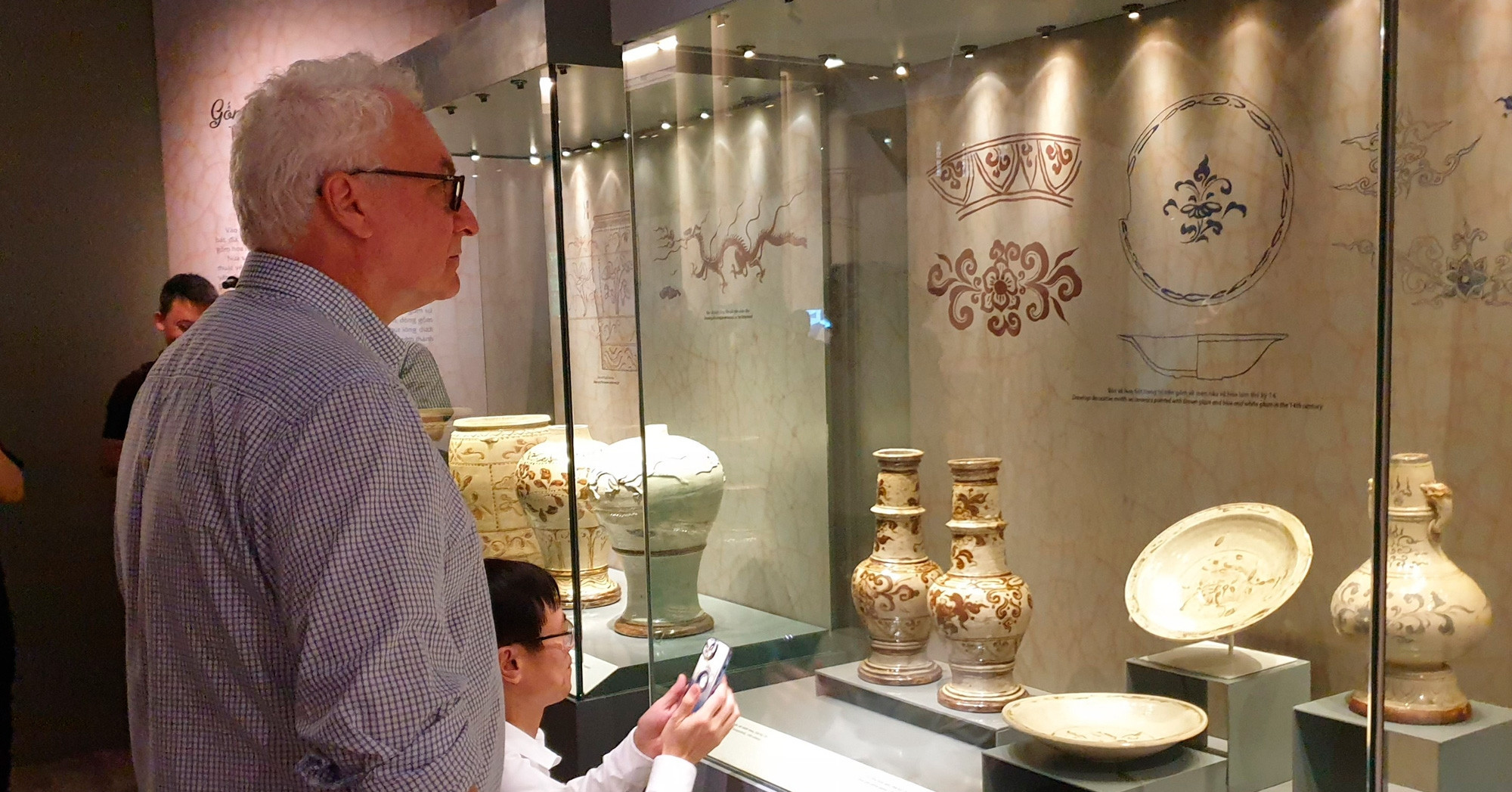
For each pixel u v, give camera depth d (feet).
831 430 7.04
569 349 8.67
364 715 3.26
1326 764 4.93
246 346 3.65
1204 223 5.48
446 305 9.71
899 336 6.95
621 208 9.16
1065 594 6.25
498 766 3.96
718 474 7.25
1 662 10.08
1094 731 5.67
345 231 3.92
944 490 6.74
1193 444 5.62
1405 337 4.04
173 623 3.69
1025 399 6.40
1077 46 5.98
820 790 6.53
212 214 13.26
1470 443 4.02
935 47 6.61
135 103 13.74
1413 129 3.93
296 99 3.84
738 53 6.98
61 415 13.53
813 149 7.09
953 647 6.48
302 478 3.39
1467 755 4.13
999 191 6.42
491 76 8.81
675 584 7.45
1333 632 4.95
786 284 7.18
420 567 3.45
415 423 3.63
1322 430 5.07
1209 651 5.43
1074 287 6.11
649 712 6.11
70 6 13.34
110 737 13.97
